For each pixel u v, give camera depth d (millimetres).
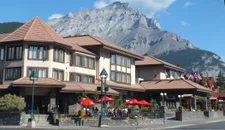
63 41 45969
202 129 31031
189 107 59375
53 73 42938
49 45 42750
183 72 76250
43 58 42312
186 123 40094
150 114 42000
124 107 44938
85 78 48906
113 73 54719
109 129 29547
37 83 39000
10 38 42969
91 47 51969
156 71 66375
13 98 35438
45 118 36531
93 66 50844
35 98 41188
